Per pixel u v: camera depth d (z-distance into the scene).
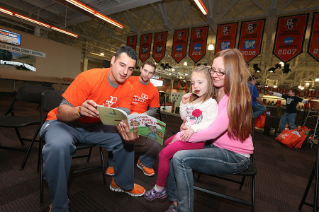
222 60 1.05
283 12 5.31
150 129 1.12
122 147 1.33
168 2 6.93
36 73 9.48
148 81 2.01
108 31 9.75
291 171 2.44
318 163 1.33
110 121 1.02
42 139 1.67
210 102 1.17
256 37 5.88
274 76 17.66
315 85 17.25
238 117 1.00
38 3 7.39
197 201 1.52
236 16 7.36
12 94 9.12
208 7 5.82
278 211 1.50
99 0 6.48
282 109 6.19
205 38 7.04
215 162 1.01
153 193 1.37
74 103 1.16
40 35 10.41
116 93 1.37
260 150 3.34
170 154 1.19
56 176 1.01
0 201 1.25
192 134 1.07
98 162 2.06
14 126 1.58
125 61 1.16
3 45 8.09
